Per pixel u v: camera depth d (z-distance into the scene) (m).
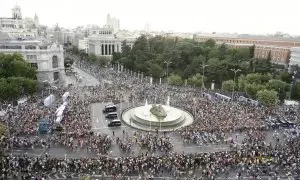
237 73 128.25
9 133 58.97
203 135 63.25
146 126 71.88
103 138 59.88
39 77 118.50
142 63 153.88
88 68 173.50
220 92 110.88
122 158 50.72
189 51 150.12
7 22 184.00
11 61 93.56
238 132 66.81
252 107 86.19
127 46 182.75
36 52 115.81
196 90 112.25
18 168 47.03
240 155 53.19
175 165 49.31
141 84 120.62
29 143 55.78
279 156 53.50
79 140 58.25
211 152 55.44
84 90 105.00
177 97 96.69
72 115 71.88
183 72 138.75
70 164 48.66
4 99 78.50
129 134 65.88
